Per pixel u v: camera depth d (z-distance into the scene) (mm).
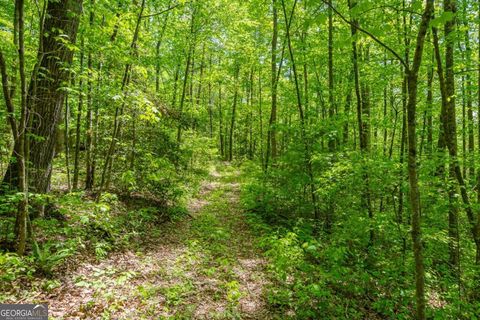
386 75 8953
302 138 8352
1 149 5066
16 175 5129
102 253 5242
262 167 12656
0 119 5824
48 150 5543
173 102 15391
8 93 4027
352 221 6129
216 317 4094
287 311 4398
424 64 7613
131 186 8469
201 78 19172
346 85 10758
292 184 8492
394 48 7684
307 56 10891
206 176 16953
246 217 9648
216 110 30625
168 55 14375
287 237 5129
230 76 21188
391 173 6410
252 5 12422
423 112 8992
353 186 7020
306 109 10078
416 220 3084
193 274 5352
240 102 26734
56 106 5516
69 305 3785
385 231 5852
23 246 4359
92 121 9078
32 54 5758
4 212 4898
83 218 5172
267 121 21484
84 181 9578
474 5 5934
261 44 15609
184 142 14516
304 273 5125
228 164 23969
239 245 7348
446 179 6227
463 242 7035
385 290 4801
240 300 4621
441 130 7922
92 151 9188
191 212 10180
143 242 6668
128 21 7211
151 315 3932
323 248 5754
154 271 5238
